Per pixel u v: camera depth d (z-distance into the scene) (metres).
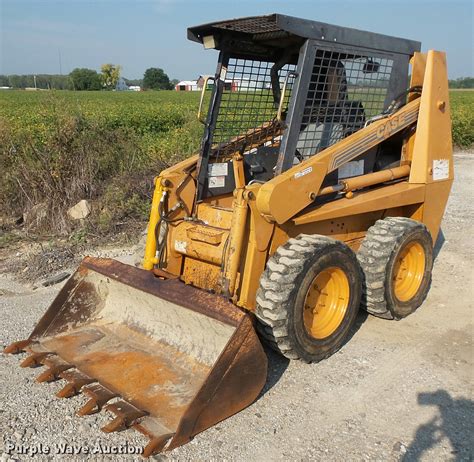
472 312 4.91
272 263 3.68
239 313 3.18
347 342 4.35
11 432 3.26
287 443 3.16
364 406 3.51
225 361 3.11
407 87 4.86
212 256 3.94
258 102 4.51
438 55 4.81
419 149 4.82
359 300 4.20
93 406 3.22
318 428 3.29
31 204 7.81
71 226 7.44
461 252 6.39
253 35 4.18
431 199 4.96
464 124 16.00
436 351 4.21
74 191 7.87
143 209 7.68
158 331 3.92
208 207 4.30
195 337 3.69
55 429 3.29
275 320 3.56
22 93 44.81
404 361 4.06
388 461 3.01
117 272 3.88
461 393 3.64
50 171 7.91
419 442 3.16
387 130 4.51
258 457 3.05
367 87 4.48
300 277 3.61
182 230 4.18
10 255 6.75
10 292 5.65
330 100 4.20
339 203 4.22
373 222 4.81
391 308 4.55
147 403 3.26
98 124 9.00
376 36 4.37
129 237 7.10
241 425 3.32
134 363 3.68
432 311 4.94
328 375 3.86
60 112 8.80
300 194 3.79
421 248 4.75
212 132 4.32
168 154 9.19
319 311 4.06
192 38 4.11
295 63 4.52
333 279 4.03
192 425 3.03
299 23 3.69
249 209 3.71
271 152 4.69
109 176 8.48
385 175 4.65
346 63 4.22
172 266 4.30
